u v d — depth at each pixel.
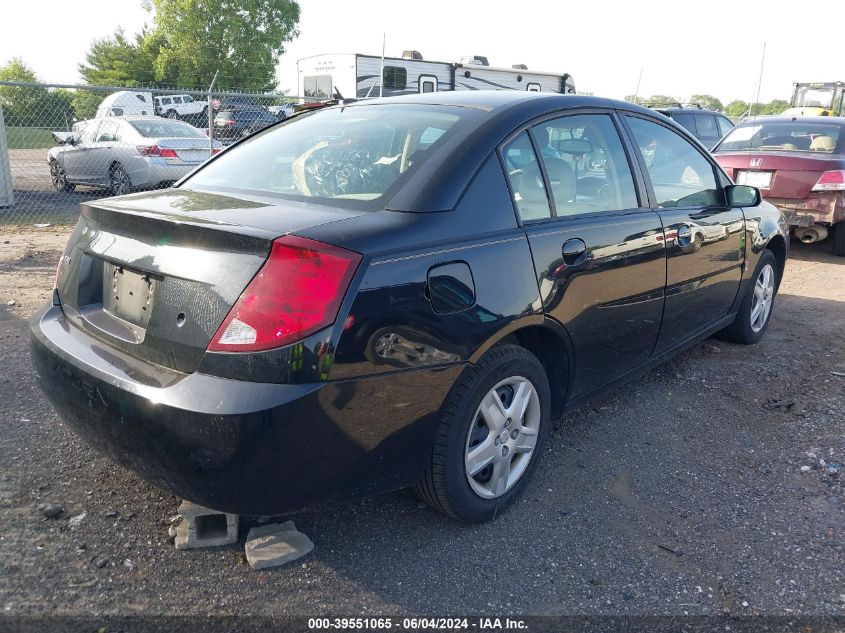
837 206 8.20
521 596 2.50
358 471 2.40
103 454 2.57
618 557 2.73
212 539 2.67
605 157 3.49
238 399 2.13
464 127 2.94
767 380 4.56
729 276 4.49
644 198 3.66
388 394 2.37
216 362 2.19
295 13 37.47
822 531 2.93
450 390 2.57
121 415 2.34
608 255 3.24
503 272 2.72
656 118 3.99
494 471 2.89
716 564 2.70
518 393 2.93
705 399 4.26
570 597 2.50
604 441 3.69
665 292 3.74
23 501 2.88
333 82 18.67
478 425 2.81
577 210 3.22
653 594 2.53
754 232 4.73
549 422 3.15
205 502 2.30
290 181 2.93
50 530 2.71
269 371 2.15
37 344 2.80
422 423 2.52
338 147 3.05
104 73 45.59
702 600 2.50
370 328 2.28
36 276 6.66
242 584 2.49
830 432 3.81
